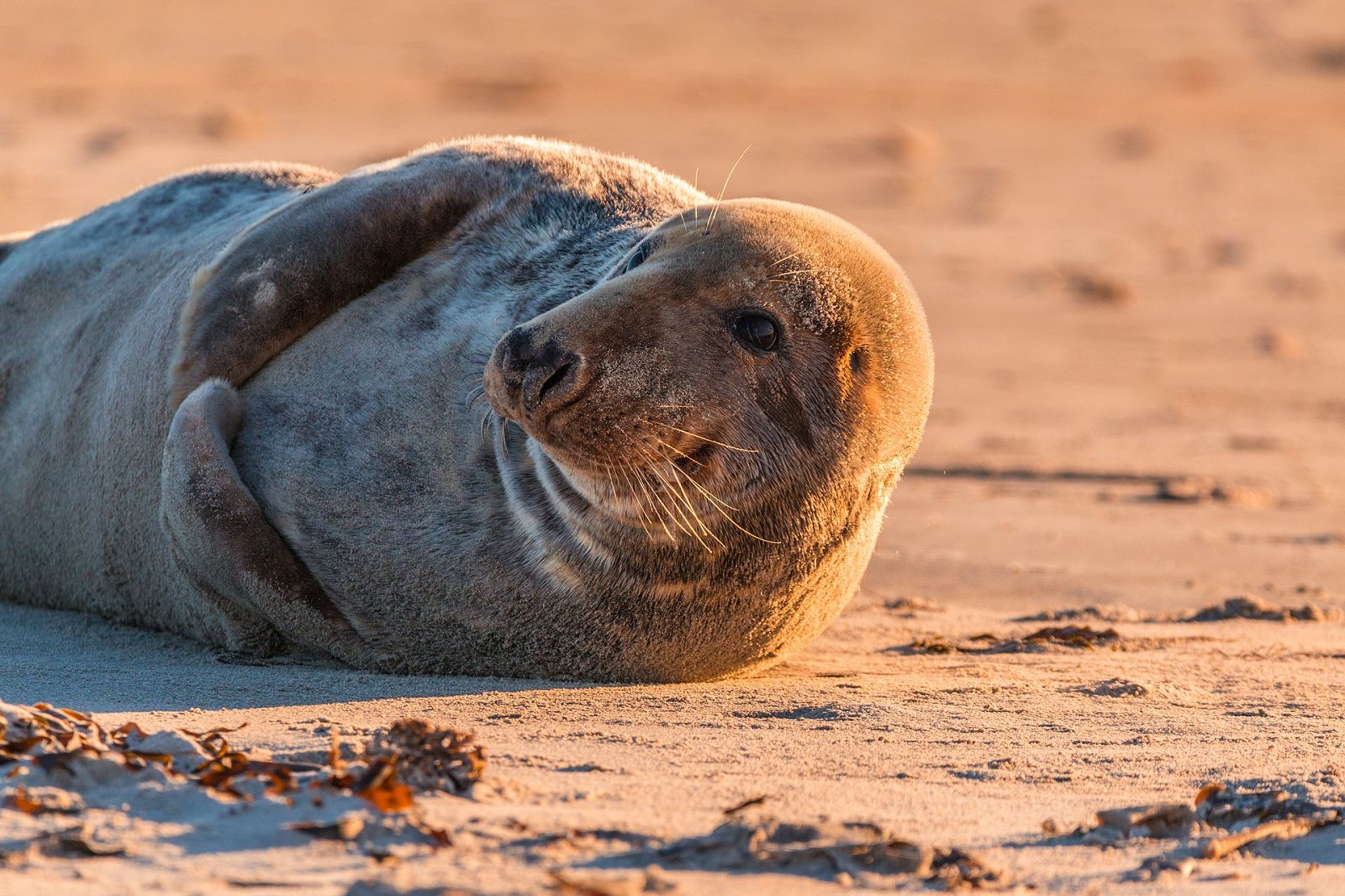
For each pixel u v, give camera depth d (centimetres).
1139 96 18825
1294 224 11350
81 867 1259
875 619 2962
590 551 2111
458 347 2306
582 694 2134
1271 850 1531
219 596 2303
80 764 1463
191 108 13675
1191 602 3247
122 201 2925
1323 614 3084
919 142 13675
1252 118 17312
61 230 2945
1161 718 2120
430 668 2291
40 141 11131
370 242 2397
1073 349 7062
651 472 1925
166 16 19275
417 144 12150
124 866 1266
